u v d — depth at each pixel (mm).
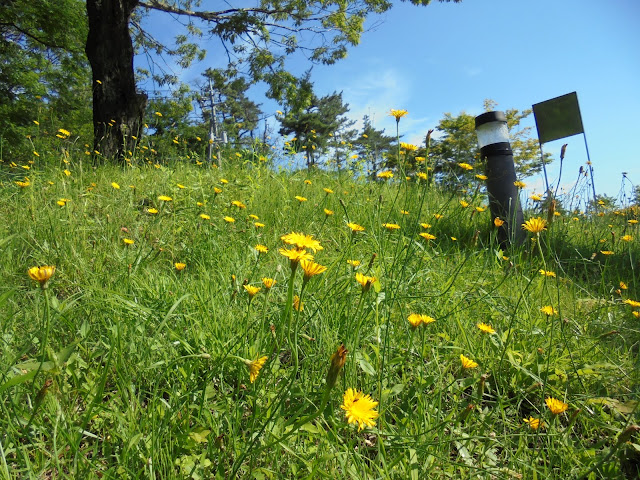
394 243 2619
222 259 2475
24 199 3303
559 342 1936
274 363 1482
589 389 1709
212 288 1978
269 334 1631
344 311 1848
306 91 13094
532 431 1394
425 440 1287
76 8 13367
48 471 1181
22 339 1535
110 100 8391
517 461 1258
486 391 1700
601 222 4793
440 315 2016
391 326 1896
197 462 1161
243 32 11969
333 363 887
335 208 3904
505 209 3566
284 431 1229
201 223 3027
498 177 3646
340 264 2209
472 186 3814
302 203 3881
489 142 3717
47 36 13586
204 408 1300
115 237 2863
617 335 2062
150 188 4211
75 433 1146
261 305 1887
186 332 1689
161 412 1267
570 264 3279
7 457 1146
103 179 4441
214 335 1646
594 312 2354
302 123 31531
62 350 1065
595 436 1516
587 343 2002
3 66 12000
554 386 1679
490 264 2799
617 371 1773
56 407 1211
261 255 2420
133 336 1541
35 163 4812
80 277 2178
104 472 1053
